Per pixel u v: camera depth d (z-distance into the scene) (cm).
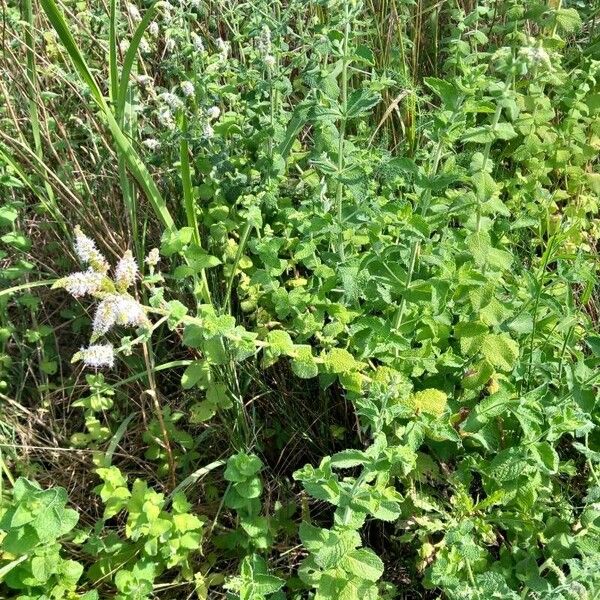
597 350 55
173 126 65
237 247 66
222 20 77
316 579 49
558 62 72
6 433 63
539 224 70
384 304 60
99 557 58
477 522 53
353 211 60
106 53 71
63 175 70
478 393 58
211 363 60
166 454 64
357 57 57
